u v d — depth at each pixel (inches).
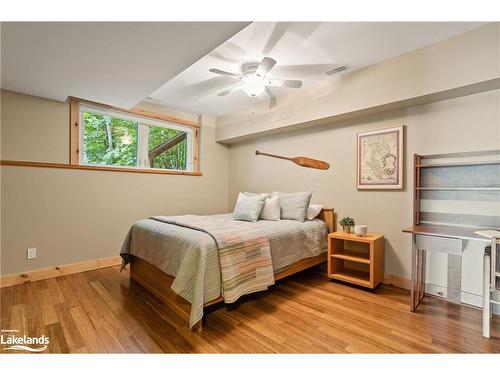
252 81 106.4
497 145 86.8
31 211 111.7
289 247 104.3
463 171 93.4
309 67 108.0
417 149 104.3
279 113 143.6
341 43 90.0
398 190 109.8
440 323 78.4
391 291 103.7
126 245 114.4
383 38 87.0
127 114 145.0
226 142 187.9
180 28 66.5
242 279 81.4
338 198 130.3
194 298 70.5
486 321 71.1
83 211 126.0
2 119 105.3
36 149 113.3
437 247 82.2
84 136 130.5
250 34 84.2
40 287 104.3
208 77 117.0
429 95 92.7
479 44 81.4
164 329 74.0
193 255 75.5
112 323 76.9
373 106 105.8
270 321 79.2
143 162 152.7
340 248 122.1
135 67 87.1
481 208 89.8
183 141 175.6
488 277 72.1
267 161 166.6
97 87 103.7
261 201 126.2
